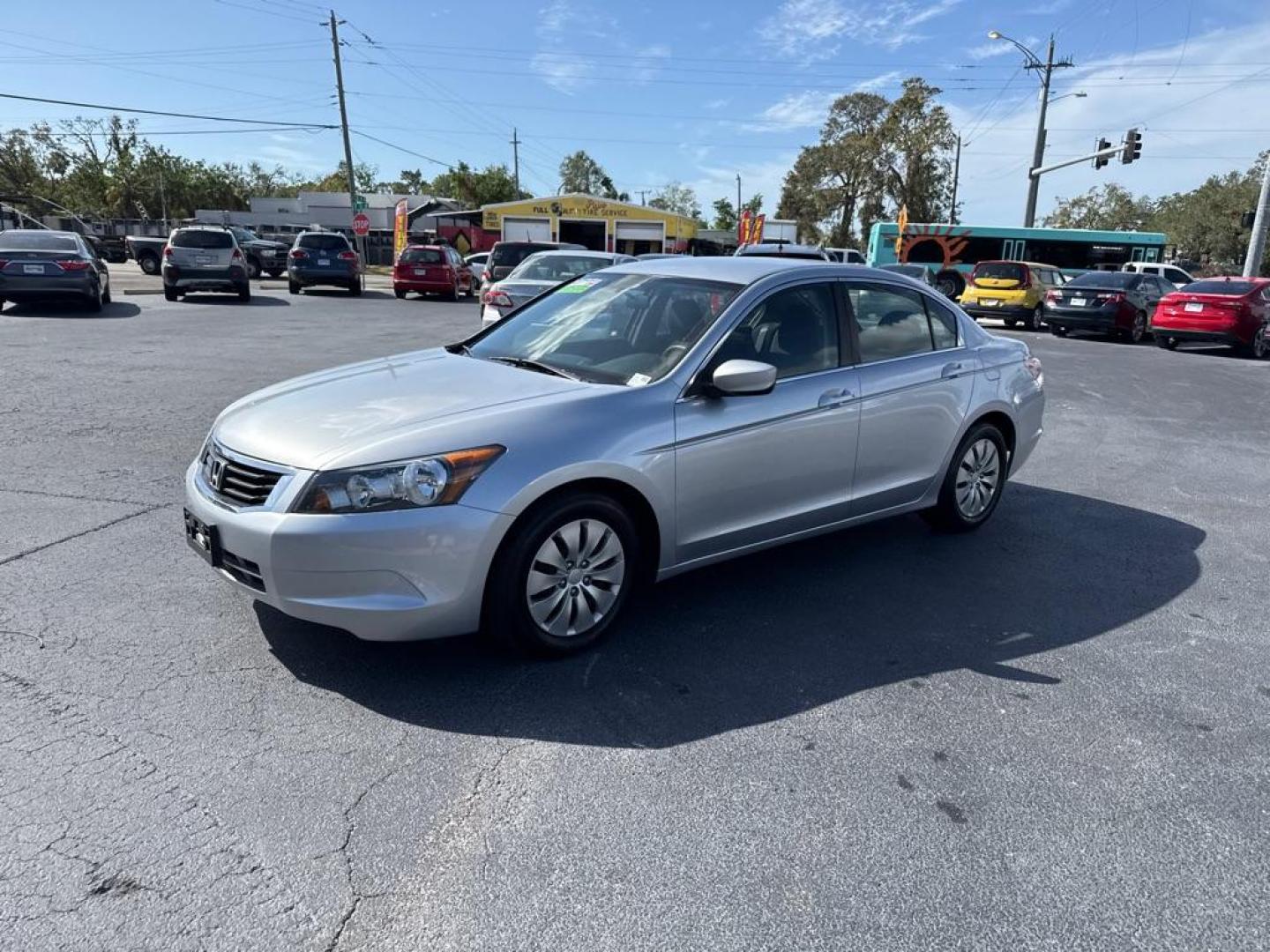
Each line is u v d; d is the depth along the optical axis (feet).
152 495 18.11
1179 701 11.50
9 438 22.24
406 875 7.86
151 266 108.17
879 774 9.64
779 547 15.56
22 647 11.58
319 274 80.69
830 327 14.69
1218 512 20.42
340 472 10.27
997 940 7.39
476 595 10.78
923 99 188.44
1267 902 7.96
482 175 281.13
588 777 9.38
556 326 14.94
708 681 11.52
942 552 16.89
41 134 240.32
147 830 8.26
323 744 9.77
